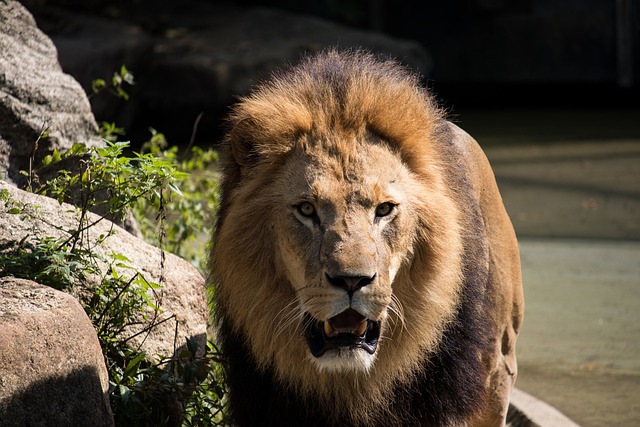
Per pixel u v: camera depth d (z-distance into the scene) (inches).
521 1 1987.0
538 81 1969.7
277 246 275.6
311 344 272.4
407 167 282.8
